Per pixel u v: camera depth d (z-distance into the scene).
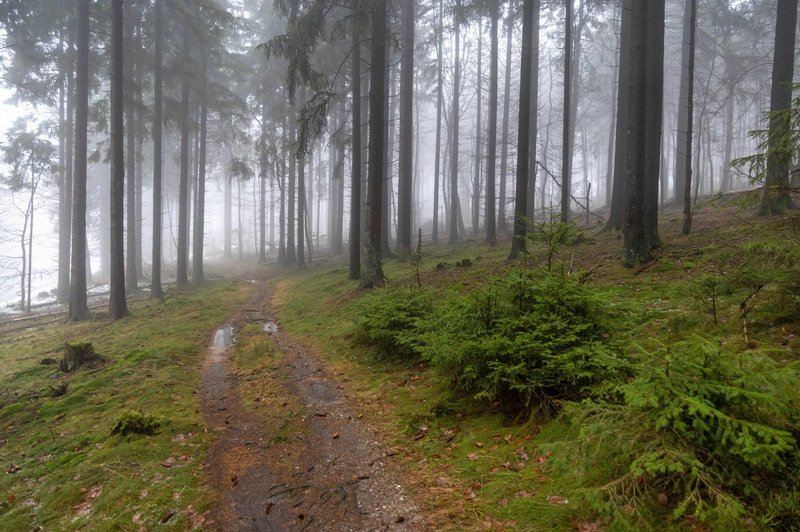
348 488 4.17
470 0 18.11
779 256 4.64
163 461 4.85
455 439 4.74
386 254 21.08
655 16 11.21
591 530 2.93
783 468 2.63
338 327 10.98
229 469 4.70
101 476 4.56
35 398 7.81
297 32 12.84
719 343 3.20
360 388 6.94
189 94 25.88
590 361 4.24
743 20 20.52
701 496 2.74
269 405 6.57
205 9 20.22
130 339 11.99
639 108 9.71
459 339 5.51
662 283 7.84
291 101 13.39
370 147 13.72
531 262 11.64
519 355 4.56
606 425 3.07
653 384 3.01
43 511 4.14
